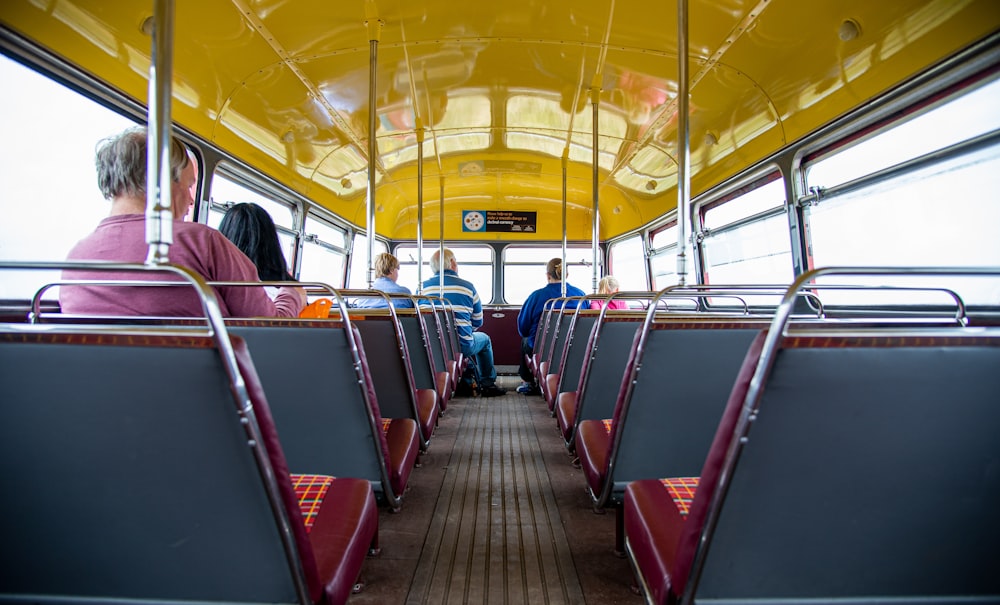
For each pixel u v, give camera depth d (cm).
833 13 291
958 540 103
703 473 100
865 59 301
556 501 278
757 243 432
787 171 379
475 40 376
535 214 865
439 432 432
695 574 104
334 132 500
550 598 187
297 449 197
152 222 113
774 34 324
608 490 205
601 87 446
